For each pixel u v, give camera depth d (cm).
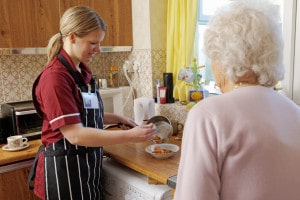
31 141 201
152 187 147
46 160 145
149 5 223
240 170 67
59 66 137
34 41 199
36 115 203
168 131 184
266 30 72
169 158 160
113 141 134
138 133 138
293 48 171
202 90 207
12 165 175
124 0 236
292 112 75
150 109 211
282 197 67
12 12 189
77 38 137
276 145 67
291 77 173
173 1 218
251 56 72
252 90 74
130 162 156
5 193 174
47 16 202
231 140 67
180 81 219
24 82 231
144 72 237
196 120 72
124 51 249
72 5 211
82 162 147
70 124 130
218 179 69
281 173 67
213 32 77
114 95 241
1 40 186
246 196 67
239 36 72
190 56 213
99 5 222
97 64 268
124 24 237
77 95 142
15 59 225
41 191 150
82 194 148
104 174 174
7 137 197
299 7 166
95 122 153
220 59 76
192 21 209
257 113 70
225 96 74
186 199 68
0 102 222
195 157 70
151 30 227
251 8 75
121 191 162
